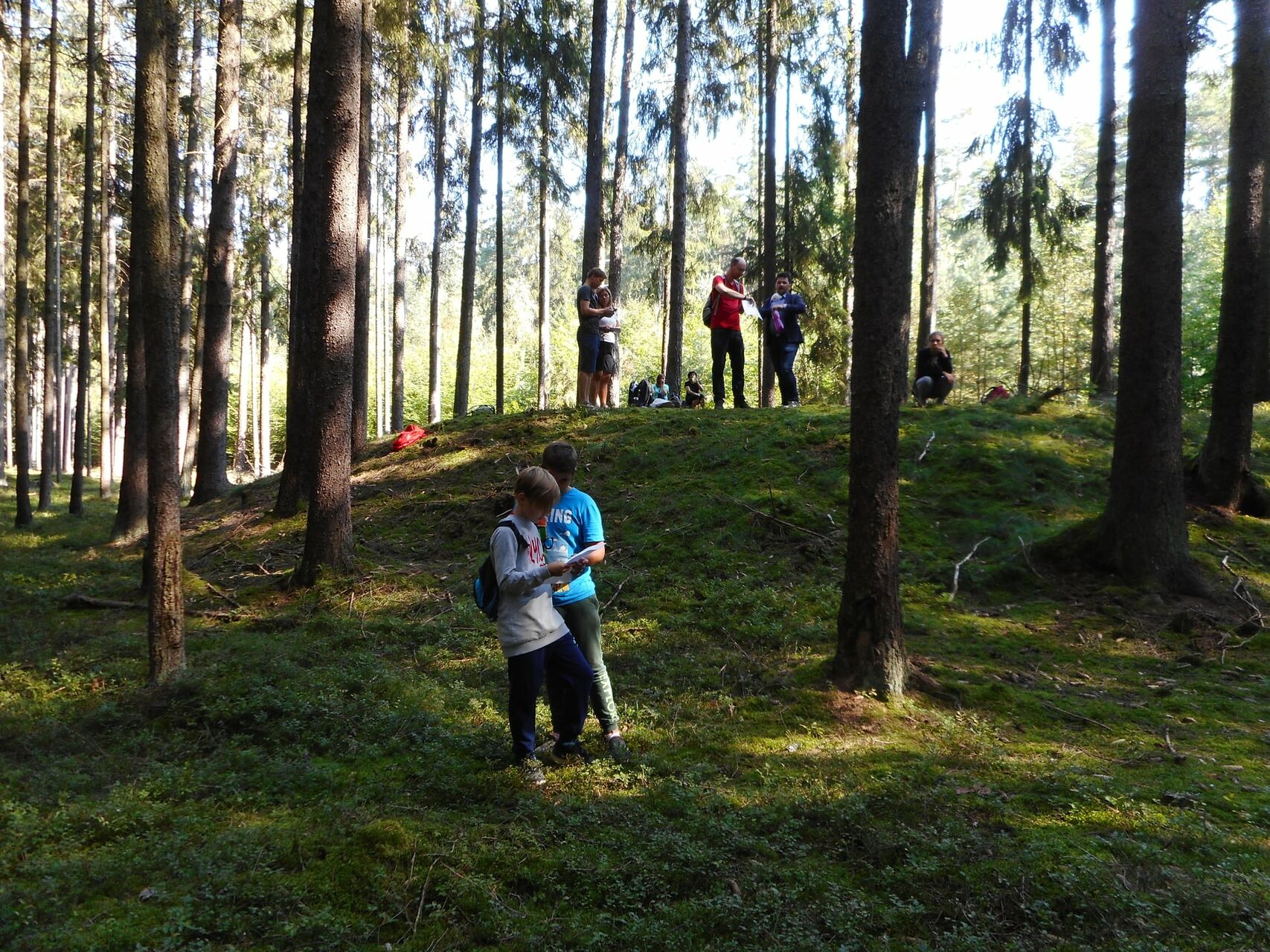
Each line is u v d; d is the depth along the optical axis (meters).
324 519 8.88
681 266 17.75
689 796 4.30
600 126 15.97
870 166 5.53
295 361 12.34
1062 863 3.67
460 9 19.75
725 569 8.36
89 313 18.17
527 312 45.66
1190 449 10.37
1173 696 5.91
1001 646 6.78
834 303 22.36
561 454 5.09
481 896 3.41
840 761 4.84
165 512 6.06
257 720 5.39
